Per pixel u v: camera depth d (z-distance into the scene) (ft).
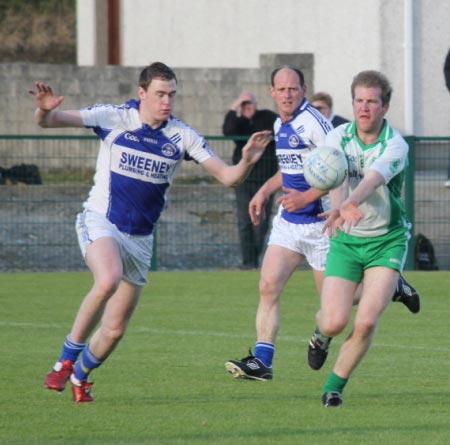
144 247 90.68
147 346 121.08
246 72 278.46
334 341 125.59
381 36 272.51
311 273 195.52
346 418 84.69
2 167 230.89
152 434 79.20
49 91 86.33
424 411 87.51
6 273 197.47
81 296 165.27
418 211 209.97
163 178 90.48
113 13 360.48
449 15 271.28
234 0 315.78
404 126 271.08
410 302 113.91
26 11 459.32
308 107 105.09
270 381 101.35
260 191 107.45
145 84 88.43
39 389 96.58
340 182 85.40
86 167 250.78
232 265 211.41
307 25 293.02
